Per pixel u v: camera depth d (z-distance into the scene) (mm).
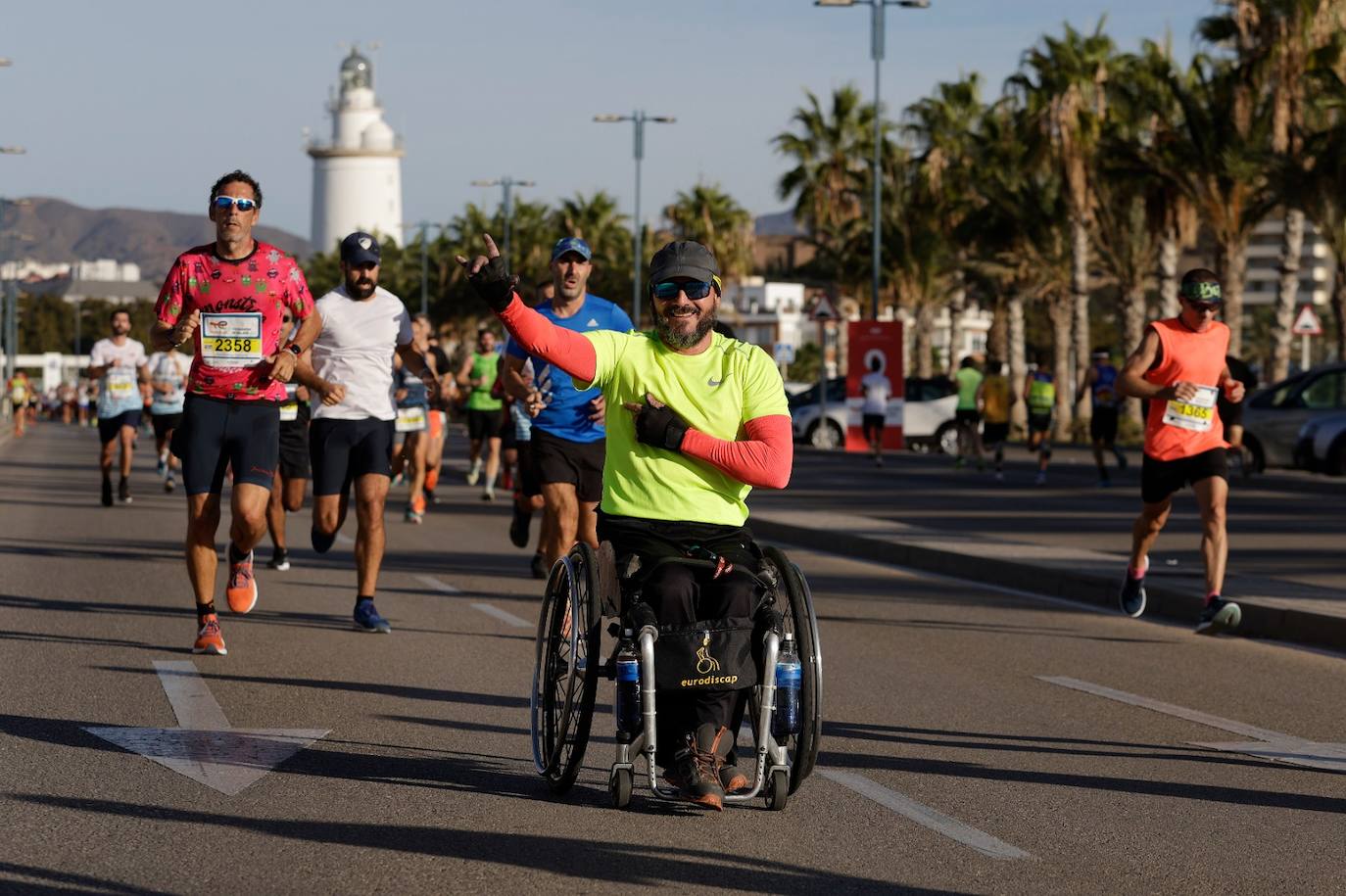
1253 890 5551
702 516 6695
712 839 6105
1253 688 9766
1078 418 54438
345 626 11641
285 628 11461
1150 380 11523
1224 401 11773
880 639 11500
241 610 10859
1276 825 6465
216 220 9828
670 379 6746
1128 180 49438
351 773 7074
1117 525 20953
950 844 6094
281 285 10023
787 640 6789
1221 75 47531
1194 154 47375
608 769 7270
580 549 6664
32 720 8094
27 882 5398
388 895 5336
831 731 8234
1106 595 13734
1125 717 8766
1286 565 16156
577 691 6625
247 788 6762
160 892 5340
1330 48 43531
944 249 66625
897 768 7410
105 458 22719
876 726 8383
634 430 6711
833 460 40094
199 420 10062
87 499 24422
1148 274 55875
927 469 36062
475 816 6375
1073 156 52969
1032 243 60250
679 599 6477
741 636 6465
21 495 25531
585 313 11281
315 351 11344
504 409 18172
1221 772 7461
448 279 100062
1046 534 19625
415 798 6648
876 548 17375
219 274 9906
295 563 15820
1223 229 48281
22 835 5980
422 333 20250
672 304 6664
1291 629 11844
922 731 8266
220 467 10164
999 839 6176
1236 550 17734
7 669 9602
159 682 9242
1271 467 31547
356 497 11398
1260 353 151625
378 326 11367
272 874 5547
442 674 9688
